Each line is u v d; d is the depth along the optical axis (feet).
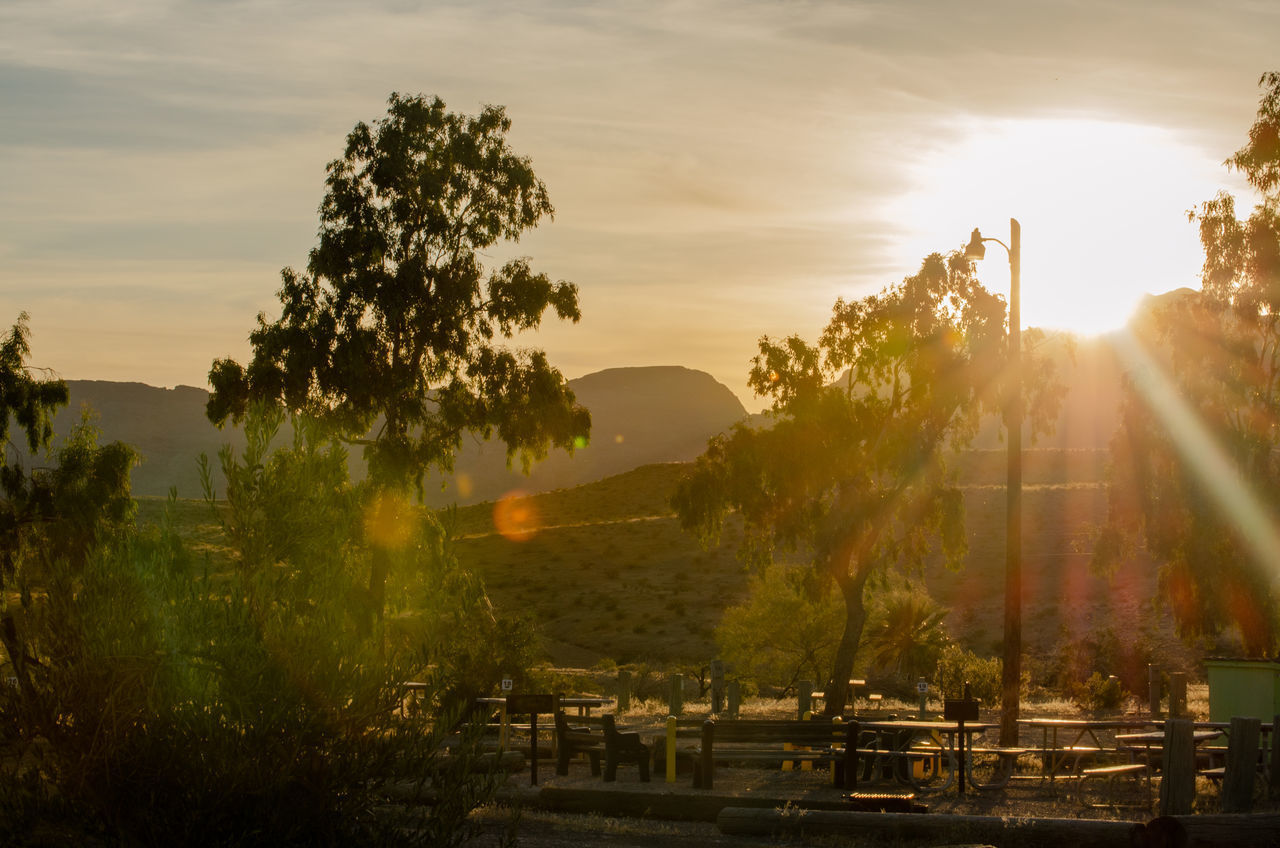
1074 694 97.96
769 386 99.71
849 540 95.30
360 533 36.14
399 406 103.81
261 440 31.58
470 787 29.91
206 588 28.68
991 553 252.62
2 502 116.57
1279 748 44.32
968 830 36.81
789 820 39.29
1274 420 123.13
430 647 30.78
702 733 49.16
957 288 96.02
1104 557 132.36
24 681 28.48
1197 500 123.54
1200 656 159.94
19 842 26.91
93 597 28.58
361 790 28.78
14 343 126.11
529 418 110.93
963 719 50.55
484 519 419.13
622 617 251.39
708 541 105.19
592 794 45.70
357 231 104.42
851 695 100.83
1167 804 36.04
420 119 107.96
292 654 28.25
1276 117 112.06
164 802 27.68
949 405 94.73
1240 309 121.80
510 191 109.09
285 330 102.99
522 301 108.47
